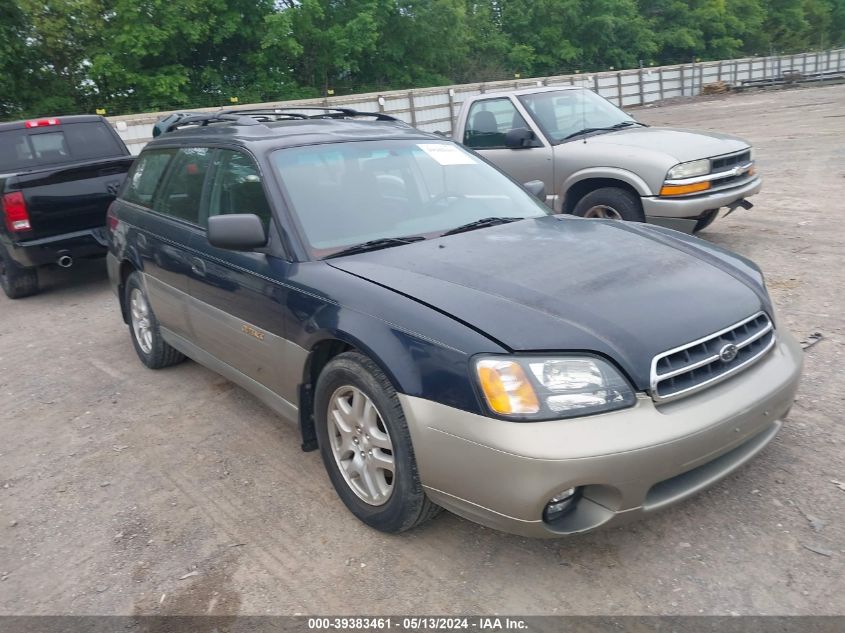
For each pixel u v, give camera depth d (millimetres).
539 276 3047
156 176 5090
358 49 33281
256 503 3537
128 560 3178
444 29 37656
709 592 2672
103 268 9508
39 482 3951
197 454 4094
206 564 3096
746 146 6945
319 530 3262
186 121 5188
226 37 29969
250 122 4527
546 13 46438
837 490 3205
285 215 3596
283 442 4160
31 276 8141
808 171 11617
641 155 6633
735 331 2900
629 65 50094
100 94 29500
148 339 5359
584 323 2676
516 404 2518
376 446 3045
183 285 4387
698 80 44438
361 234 3643
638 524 3098
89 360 5910
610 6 47594
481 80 42219
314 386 3441
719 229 8227
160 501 3637
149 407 4812
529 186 4672
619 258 3266
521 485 2490
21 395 5270
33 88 28172
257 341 3697
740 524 3035
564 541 3037
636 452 2482
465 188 4211
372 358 2893
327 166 3924
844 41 73438
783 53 63219
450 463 2660
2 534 3477
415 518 2977
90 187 7652
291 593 2867
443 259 3293
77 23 28406
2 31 26266
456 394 2625
